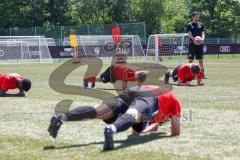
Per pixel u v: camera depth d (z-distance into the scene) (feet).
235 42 449.06
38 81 165.17
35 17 581.53
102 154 54.29
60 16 591.78
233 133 66.69
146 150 56.18
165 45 335.88
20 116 82.02
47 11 588.09
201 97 111.14
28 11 579.89
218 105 95.96
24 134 66.49
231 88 134.82
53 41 421.59
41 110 89.20
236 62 334.85
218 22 649.61
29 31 460.14
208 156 53.52
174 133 64.44
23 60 378.94
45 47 382.83
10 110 89.40
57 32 454.40
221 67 262.67
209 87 138.21
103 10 608.19
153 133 65.62
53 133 56.65
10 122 76.28
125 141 61.00
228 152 55.47
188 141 61.31
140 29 463.42
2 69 257.34
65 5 594.24
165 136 64.08
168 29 652.48
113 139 60.70
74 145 59.31
